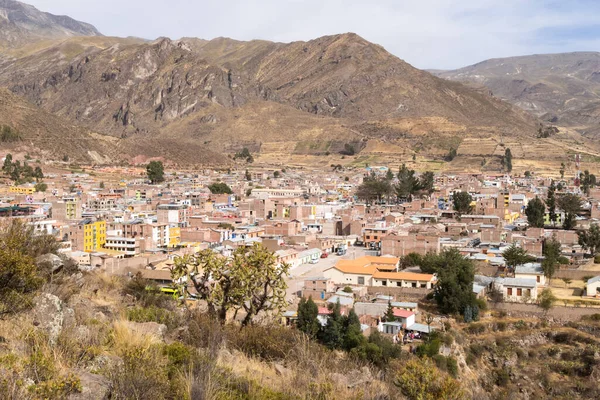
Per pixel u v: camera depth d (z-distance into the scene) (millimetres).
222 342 23516
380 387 23828
